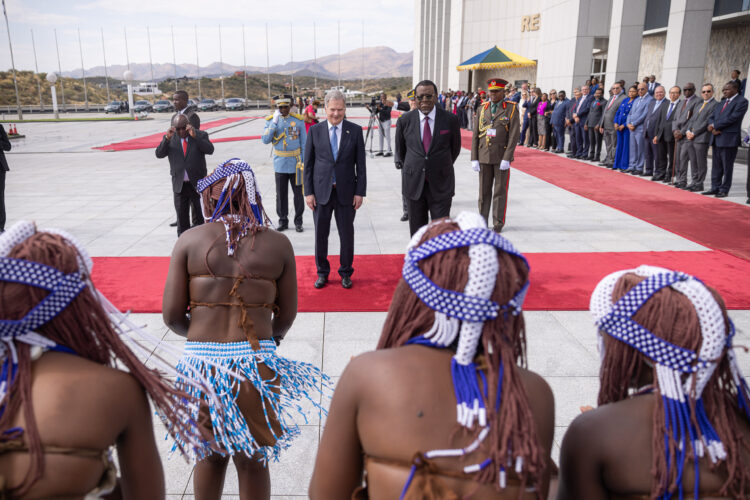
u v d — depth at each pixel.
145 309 4.66
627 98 11.78
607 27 19.92
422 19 50.09
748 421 1.19
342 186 4.99
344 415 1.17
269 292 2.24
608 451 1.15
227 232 2.17
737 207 8.43
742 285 5.14
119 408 1.14
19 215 8.34
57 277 1.11
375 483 1.10
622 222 7.61
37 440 1.02
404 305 1.22
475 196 9.70
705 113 9.25
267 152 16.55
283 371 2.30
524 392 1.10
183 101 6.95
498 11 33.38
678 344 1.11
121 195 9.90
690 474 1.10
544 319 4.48
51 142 21.16
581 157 14.51
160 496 1.28
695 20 13.58
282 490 2.59
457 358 1.13
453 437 1.07
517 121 6.92
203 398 2.07
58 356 1.15
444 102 27.62
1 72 90.12
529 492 1.09
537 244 6.59
